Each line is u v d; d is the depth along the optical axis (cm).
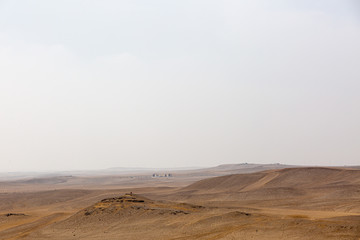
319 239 3412
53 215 6800
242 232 3938
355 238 3300
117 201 6194
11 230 5750
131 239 4362
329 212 5866
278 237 3625
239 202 8344
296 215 5009
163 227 4672
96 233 4831
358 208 6222
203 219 4675
